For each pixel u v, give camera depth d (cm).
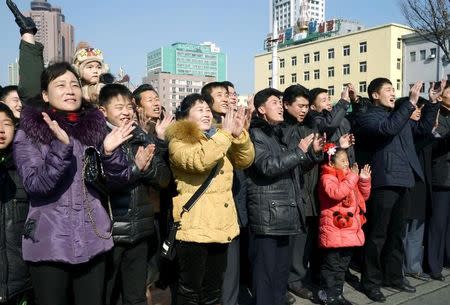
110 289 289
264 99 356
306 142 326
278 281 349
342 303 377
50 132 232
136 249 295
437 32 1405
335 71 4859
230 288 352
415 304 384
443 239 458
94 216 241
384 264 426
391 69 4291
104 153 240
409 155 405
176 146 281
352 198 383
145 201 294
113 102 305
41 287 231
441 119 459
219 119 381
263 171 321
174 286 317
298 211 343
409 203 434
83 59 358
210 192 288
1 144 251
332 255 381
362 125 411
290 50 5347
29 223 230
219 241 283
